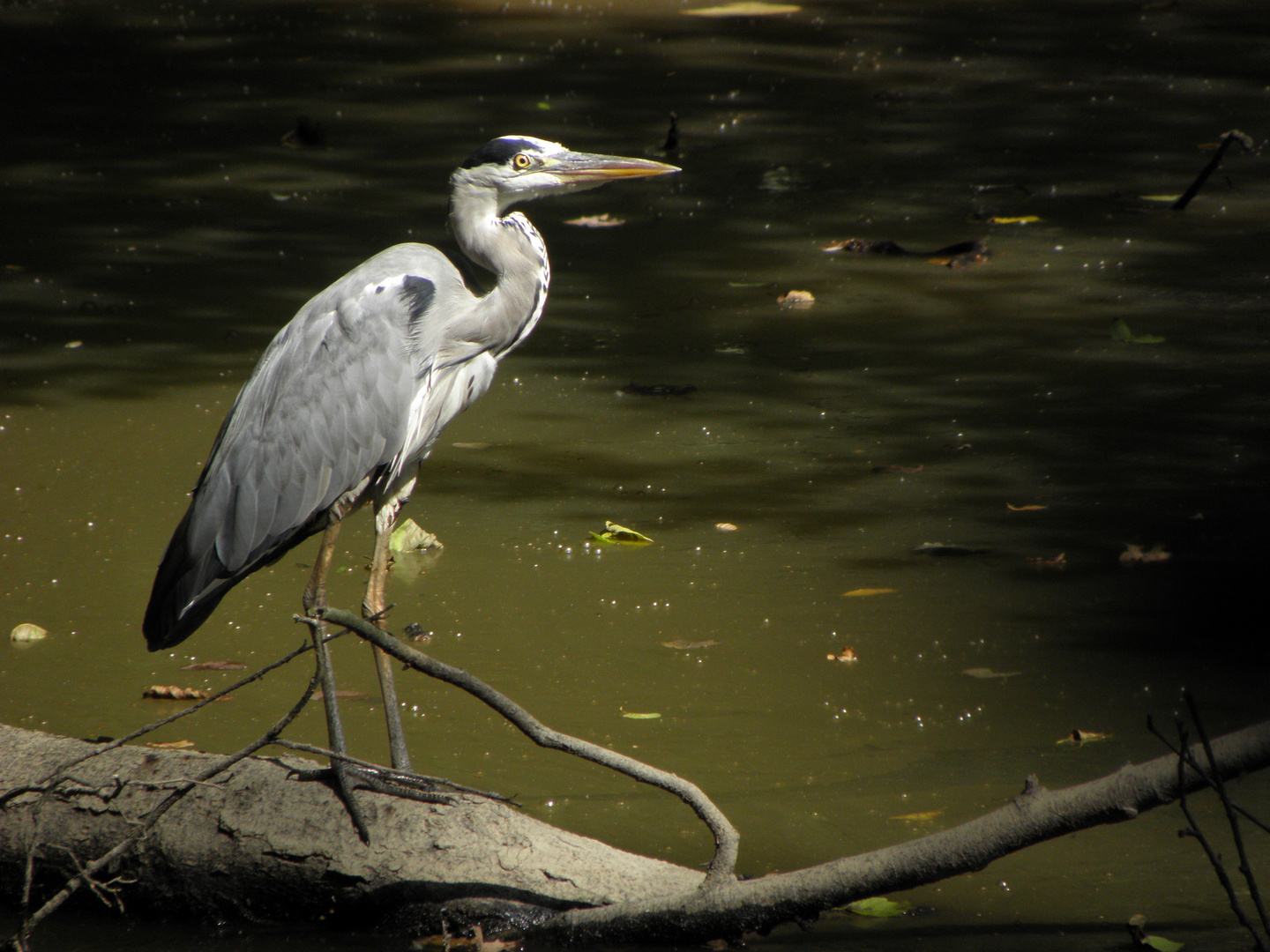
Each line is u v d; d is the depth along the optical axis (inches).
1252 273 677.9
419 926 257.8
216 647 373.7
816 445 513.3
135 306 666.2
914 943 247.0
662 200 821.2
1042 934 247.8
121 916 270.7
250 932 262.8
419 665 249.1
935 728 325.1
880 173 855.1
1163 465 484.7
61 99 1034.7
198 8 1314.0
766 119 960.9
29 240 758.5
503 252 341.7
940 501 463.2
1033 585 401.4
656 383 576.4
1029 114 960.3
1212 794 293.7
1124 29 1173.1
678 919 246.4
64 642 372.8
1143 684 342.3
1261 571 404.2
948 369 581.6
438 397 335.3
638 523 452.8
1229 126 922.1
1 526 444.1
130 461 498.3
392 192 832.9
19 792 261.1
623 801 298.2
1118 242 728.3
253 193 836.0
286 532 313.4
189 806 269.1
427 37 1197.1
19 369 588.7
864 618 384.2
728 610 390.6
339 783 269.7
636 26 1221.7
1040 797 235.3
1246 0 1256.8
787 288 684.7
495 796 272.8
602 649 368.5
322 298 326.3
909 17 1235.9
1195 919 249.1
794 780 304.0
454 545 439.8
